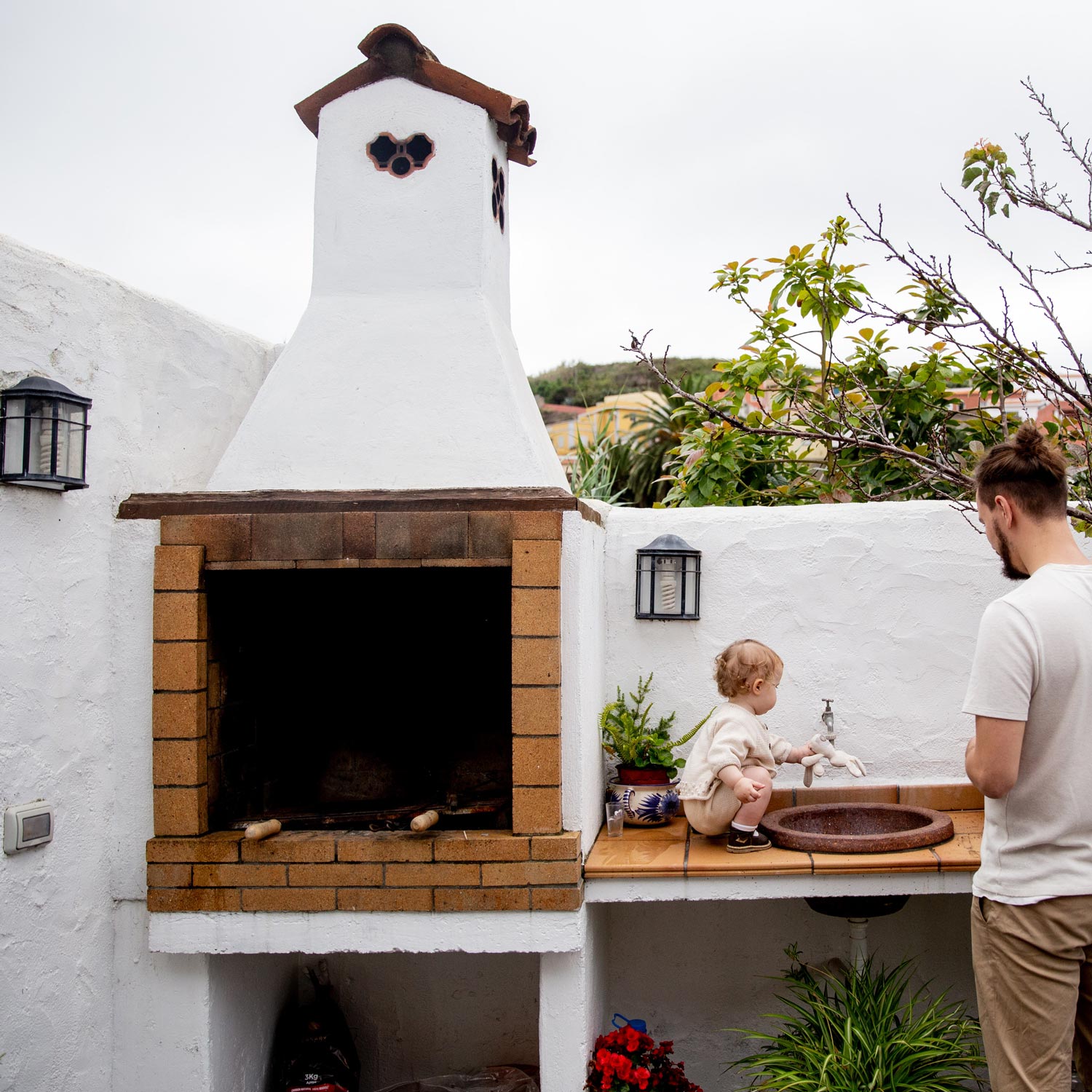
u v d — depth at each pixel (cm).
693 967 393
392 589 379
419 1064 405
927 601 382
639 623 390
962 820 361
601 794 375
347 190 374
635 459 923
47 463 272
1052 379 375
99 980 312
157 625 313
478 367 352
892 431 526
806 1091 304
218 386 393
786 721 384
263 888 307
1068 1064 227
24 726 279
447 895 304
